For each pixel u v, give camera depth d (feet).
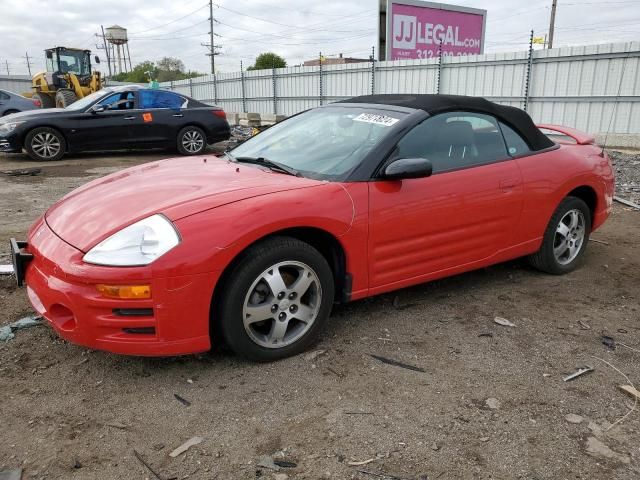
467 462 7.40
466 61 53.16
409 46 67.15
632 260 16.38
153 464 7.32
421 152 11.55
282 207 9.48
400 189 10.93
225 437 7.88
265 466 7.27
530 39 47.96
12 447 7.59
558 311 12.48
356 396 8.92
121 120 39.91
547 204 13.67
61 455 7.46
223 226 8.91
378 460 7.41
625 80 42.96
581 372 9.75
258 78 79.92
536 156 13.56
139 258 8.47
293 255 9.68
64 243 9.12
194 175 11.25
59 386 9.09
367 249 10.66
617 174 32.78
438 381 9.41
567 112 46.93
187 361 9.92
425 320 11.84
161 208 9.23
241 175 11.07
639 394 9.05
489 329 11.46
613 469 7.32
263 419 8.29
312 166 11.32
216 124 43.39
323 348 10.51
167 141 41.78
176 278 8.53
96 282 8.41
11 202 23.79
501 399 8.89
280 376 9.50
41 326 11.11
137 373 9.52
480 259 12.73
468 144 12.42
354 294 10.80
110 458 7.42
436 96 12.67
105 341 8.68
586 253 17.06
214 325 9.58
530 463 7.41
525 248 13.67
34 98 72.28
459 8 69.67
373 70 61.46
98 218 9.47
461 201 11.82
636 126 43.04
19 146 37.99
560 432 8.08
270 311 9.66
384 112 12.21
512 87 50.19
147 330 8.74
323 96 69.10
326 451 7.59
